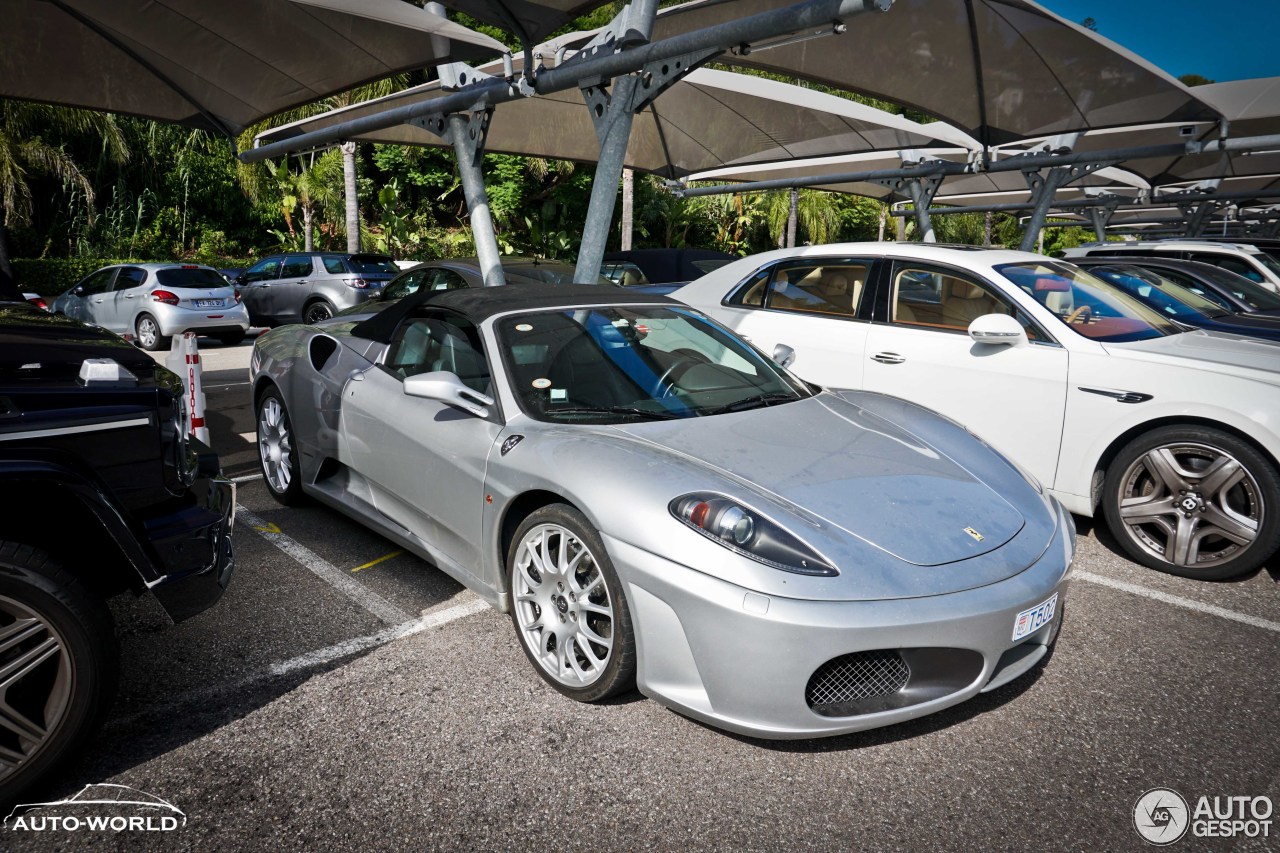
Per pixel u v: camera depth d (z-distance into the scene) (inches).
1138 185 595.2
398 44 241.4
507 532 114.5
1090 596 139.7
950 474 109.8
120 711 100.9
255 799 84.7
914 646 85.8
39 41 253.3
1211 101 336.5
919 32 300.5
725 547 88.0
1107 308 175.3
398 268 585.0
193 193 952.9
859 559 88.9
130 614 128.0
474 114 244.7
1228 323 241.0
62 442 82.7
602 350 129.3
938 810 84.0
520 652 116.7
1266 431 136.6
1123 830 81.0
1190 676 112.0
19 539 81.7
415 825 80.8
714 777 89.0
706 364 133.9
